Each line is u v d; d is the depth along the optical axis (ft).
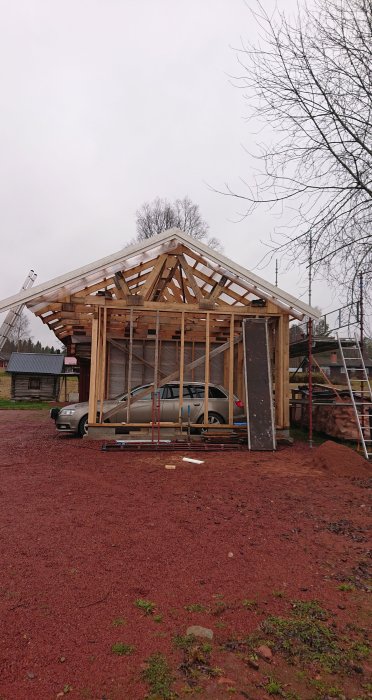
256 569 13.04
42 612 10.38
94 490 21.42
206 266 39.14
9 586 11.57
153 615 10.43
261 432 34.65
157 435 37.40
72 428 40.50
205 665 8.74
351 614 10.76
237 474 25.64
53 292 36.24
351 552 14.52
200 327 46.29
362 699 7.94
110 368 51.42
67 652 8.97
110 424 37.81
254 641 9.56
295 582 12.31
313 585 12.17
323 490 22.34
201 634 9.64
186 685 8.16
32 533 15.40
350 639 9.74
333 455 27.48
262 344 37.65
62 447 34.30
